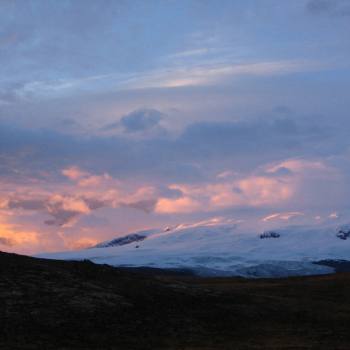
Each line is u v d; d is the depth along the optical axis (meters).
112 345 39.16
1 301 43.31
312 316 50.44
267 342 41.75
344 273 83.06
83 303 45.66
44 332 39.84
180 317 46.69
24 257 55.72
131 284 52.81
